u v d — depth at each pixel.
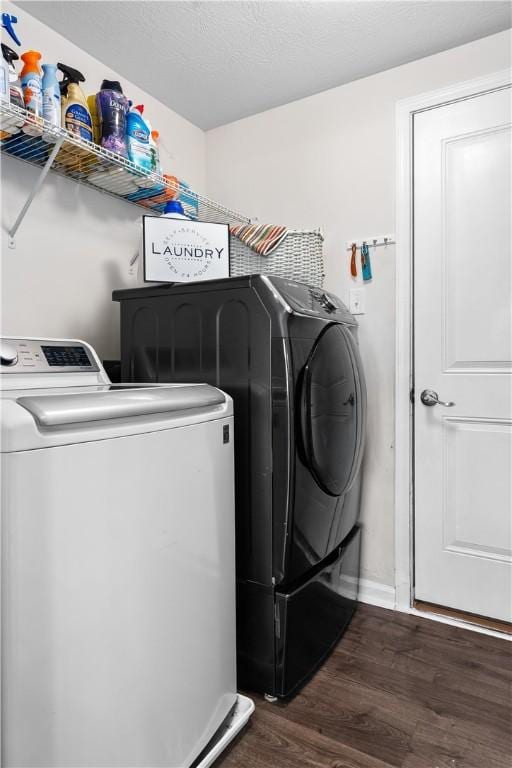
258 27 1.69
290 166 2.19
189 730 1.05
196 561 1.07
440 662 1.56
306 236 1.93
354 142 2.03
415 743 1.22
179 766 1.01
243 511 1.38
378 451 1.98
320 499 1.47
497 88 1.74
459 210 1.83
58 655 0.75
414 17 1.66
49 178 1.64
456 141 1.82
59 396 0.80
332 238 2.08
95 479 0.81
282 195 2.21
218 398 1.19
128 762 0.88
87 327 1.78
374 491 1.99
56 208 1.66
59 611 0.75
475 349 1.81
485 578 1.81
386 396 1.96
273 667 1.35
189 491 1.05
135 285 2.00
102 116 1.56
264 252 1.87
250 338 1.34
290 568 1.34
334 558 1.65
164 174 2.01
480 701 1.38
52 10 1.59
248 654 1.40
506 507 1.77
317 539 1.47
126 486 0.88
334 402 1.51
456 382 1.84
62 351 1.32
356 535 1.88
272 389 1.31
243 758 1.18
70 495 0.77
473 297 1.81
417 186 1.90
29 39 1.60
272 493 1.32
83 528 0.79
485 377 1.79
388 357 1.96
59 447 0.75
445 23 1.69
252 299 1.34
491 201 1.77
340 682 1.46
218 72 1.96
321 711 1.34
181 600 1.02
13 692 0.69
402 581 1.93
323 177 2.10
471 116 1.79
